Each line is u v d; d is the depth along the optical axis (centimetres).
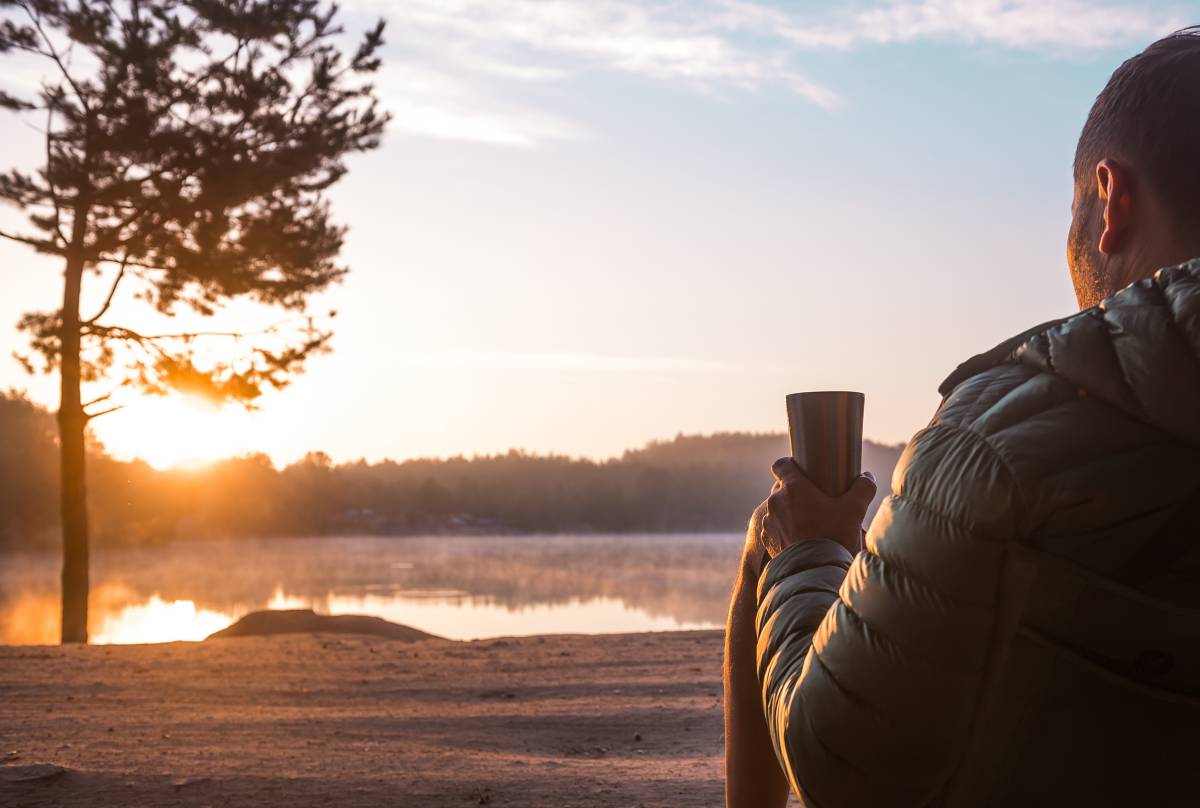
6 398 8644
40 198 1700
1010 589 78
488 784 440
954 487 80
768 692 96
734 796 138
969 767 82
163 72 1708
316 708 689
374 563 10656
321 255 1864
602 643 1068
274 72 1806
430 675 854
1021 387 82
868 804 84
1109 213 94
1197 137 90
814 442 109
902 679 80
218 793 416
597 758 532
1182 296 78
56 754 491
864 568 85
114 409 1838
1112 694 79
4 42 1630
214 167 1733
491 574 8238
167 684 789
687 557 12112
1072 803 80
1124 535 76
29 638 2562
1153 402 76
